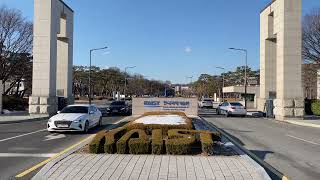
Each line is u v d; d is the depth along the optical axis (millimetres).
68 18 42375
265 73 41750
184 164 10328
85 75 104750
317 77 60312
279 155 13172
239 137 18938
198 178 8773
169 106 36281
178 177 8844
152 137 12773
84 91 116812
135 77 145750
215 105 76188
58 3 37969
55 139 17281
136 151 11984
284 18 34188
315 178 9453
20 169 10219
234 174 9180
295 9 34125
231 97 113812
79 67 108438
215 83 124812
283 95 33938
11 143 15781
